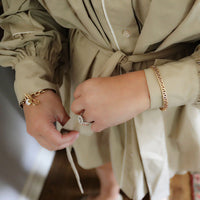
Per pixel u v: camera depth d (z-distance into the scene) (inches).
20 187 37.7
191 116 22.9
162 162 24.9
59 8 19.0
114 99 17.1
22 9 20.5
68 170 46.1
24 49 20.9
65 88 26.2
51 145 19.2
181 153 27.0
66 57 23.9
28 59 20.2
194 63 17.2
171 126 24.7
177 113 23.4
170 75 17.0
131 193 28.9
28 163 39.1
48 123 18.7
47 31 21.2
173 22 17.1
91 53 21.4
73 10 19.2
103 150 30.9
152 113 22.0
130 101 17.1
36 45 20.9
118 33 19.4
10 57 21.2
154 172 25.3
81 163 32.6
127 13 18.1
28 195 40.0
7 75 29.0
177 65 17.2
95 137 27.8
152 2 16.7
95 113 17.4
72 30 22.3
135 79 17.2
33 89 19.2
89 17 19.1
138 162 25.2
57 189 43.6
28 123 19.1
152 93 17.0
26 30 20.7
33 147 40.0
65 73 25.2
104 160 32.5
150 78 17.0
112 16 18.4
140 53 19.7
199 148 25.0
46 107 19.1
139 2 17.6
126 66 20.3
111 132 25.4
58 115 19.5
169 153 27.6
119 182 29.5
